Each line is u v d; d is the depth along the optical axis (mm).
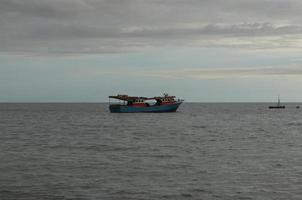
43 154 46188
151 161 41062
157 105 152500
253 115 158125
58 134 74188
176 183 30734
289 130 84500
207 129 86812
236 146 55000
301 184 30250
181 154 46469
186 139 65375
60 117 141375
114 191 28391
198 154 46469
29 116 149875
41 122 112438
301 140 63438
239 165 38469
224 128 90000
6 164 38875
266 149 51406
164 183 30719
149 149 51312
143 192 28172
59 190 28578
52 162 40188
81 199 26516
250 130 84500
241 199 26578
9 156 44375
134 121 114000
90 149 51219
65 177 32719
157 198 26844
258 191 28359
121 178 32438
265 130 84625
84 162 40281
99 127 91938
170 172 35000
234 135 72750
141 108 152125
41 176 33094
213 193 27938
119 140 63375
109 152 48219
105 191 28375
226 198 26812
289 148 52531
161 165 38594
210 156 44750
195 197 27062
